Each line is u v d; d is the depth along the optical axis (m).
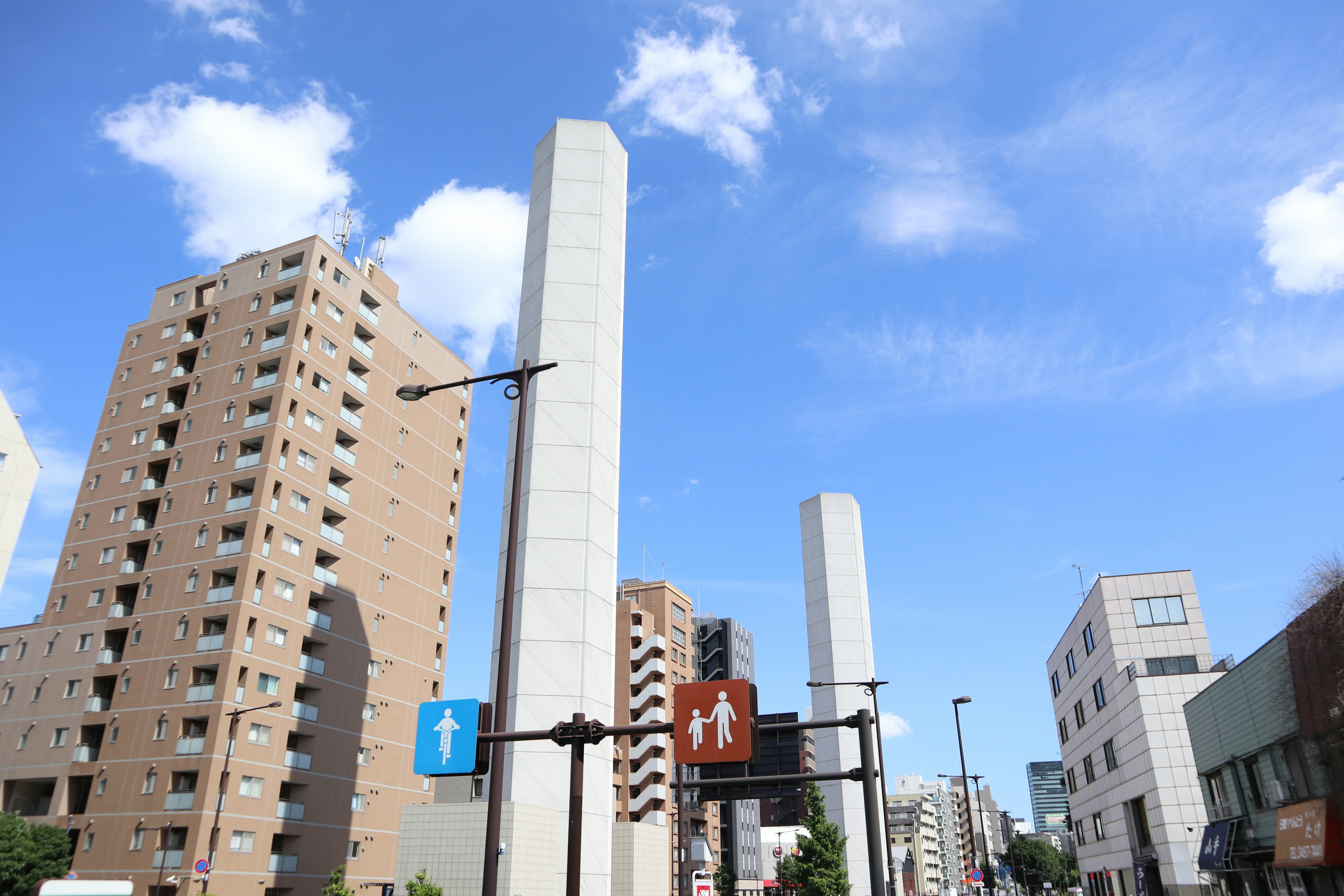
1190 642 56.28
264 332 70.75
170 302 77.31
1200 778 42.41
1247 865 36.56
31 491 57.00
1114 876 61.97
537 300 56.62
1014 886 96.81
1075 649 70.00
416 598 76.75
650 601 114.56
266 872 57.00
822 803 68.88
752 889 119.25
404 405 79.94
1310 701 28.14
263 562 62.06
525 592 49.25
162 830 54.44
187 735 57.22
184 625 60.72
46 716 61.91
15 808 60.00
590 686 48.72
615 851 57.03
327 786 63.47
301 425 67.81
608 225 59.50
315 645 66.06
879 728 47.31
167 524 65.62
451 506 83.88
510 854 42.50
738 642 148.88
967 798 54.44
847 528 103.75
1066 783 79.75
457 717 15.93
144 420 71.75
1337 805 26.83
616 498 55.00
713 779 16.81
